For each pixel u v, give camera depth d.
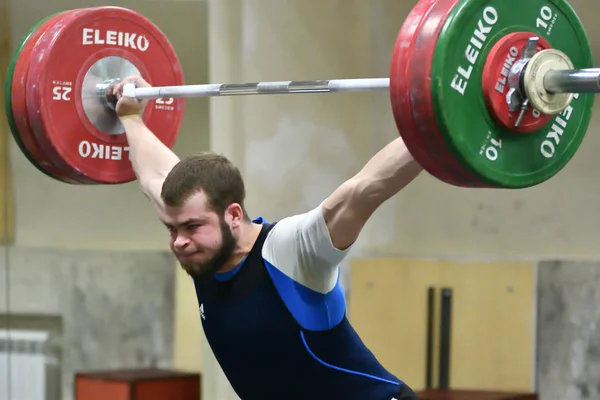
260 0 13.67
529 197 13.63
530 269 13.44
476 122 5.62
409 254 14.30
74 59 8.03
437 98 5.42
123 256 14.42
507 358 13.50
